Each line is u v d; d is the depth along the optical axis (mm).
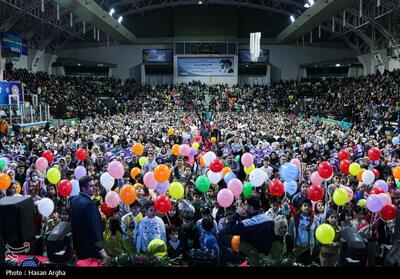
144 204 6137
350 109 29094
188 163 9953
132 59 45625
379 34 36250
